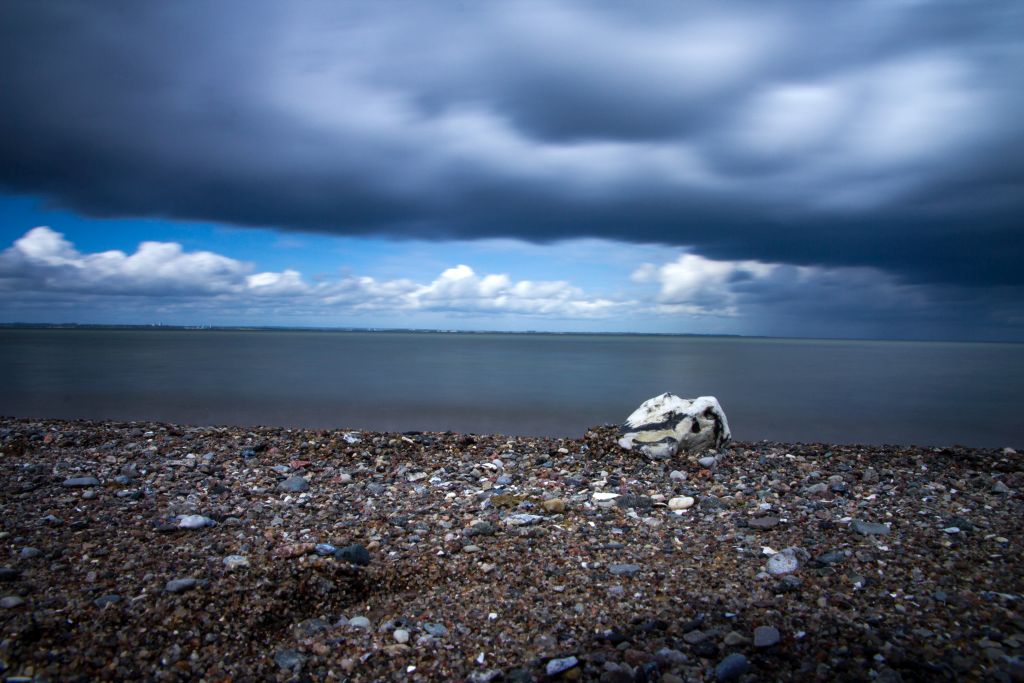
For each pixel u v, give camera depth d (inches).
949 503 425.7
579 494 453.4
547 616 263.7
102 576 288.2
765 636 237.0
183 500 419.8
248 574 291.3
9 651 221.8
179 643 235.3
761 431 1008.9
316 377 2062.0
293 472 512.4
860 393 1752.0
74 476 474.0
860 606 266.4
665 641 240.7
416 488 469.7
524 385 1834.4
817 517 390.6
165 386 1630.2
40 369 2284.7
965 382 2277.3
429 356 4168.3
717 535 359.3
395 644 241.6
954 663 221.3
